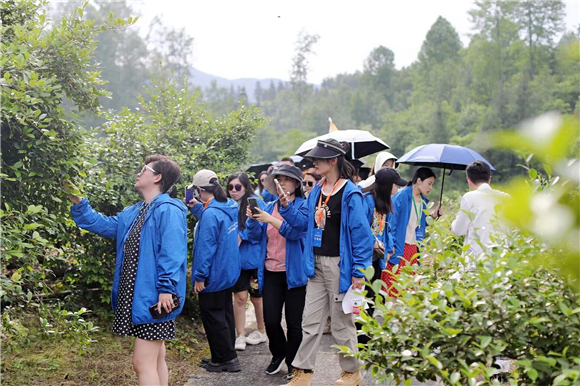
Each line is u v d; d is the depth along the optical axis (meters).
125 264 3.68
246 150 8.38
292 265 4.75
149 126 7.00
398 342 2.67
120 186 5.98
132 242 3.66
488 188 4.59
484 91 61.72
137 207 3.85
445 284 2.63
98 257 5.66
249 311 7.69
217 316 5.12
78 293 5.88
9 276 4.79
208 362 5.30
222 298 5.15
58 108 4.16
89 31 4.43
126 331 3.62
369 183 5.92
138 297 3.55
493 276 2.52
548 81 49.72
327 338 6.30
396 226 6.00
